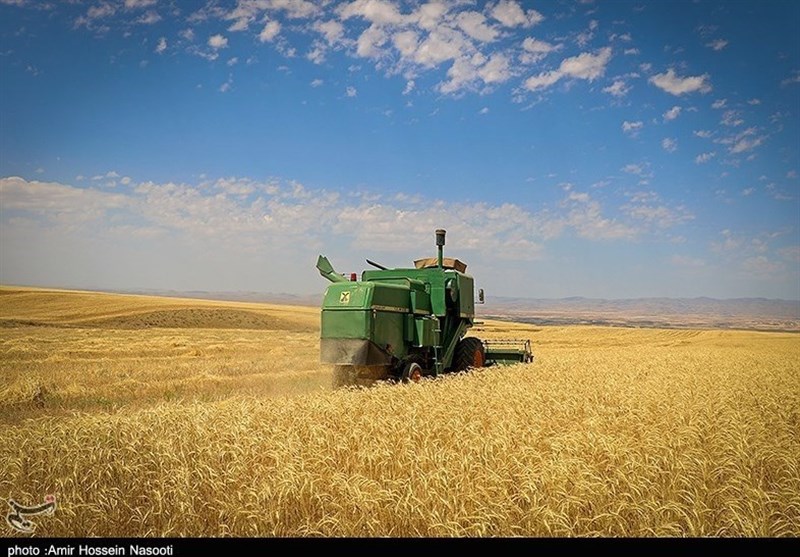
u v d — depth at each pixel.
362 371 16.39
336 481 6.92
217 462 7.93
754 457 7.95
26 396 15.46
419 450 8.16
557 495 6.56
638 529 6.35
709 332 74.88
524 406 11.43
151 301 89.50
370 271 19.53
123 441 8.55
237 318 74.94
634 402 12.41
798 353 35.88
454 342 19.64
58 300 81.50
